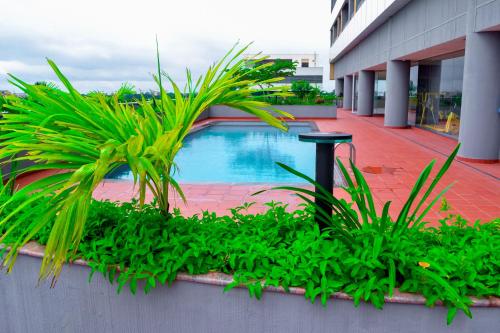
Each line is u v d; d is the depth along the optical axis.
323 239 2.32
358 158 9.70
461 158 9.09
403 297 1.83
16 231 2.55
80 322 2.28
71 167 1.93
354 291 1.89
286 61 27.98
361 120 21.75
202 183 6.90
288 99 24.81
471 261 2.00
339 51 31.08
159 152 1.87
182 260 2.03
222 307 2.02
